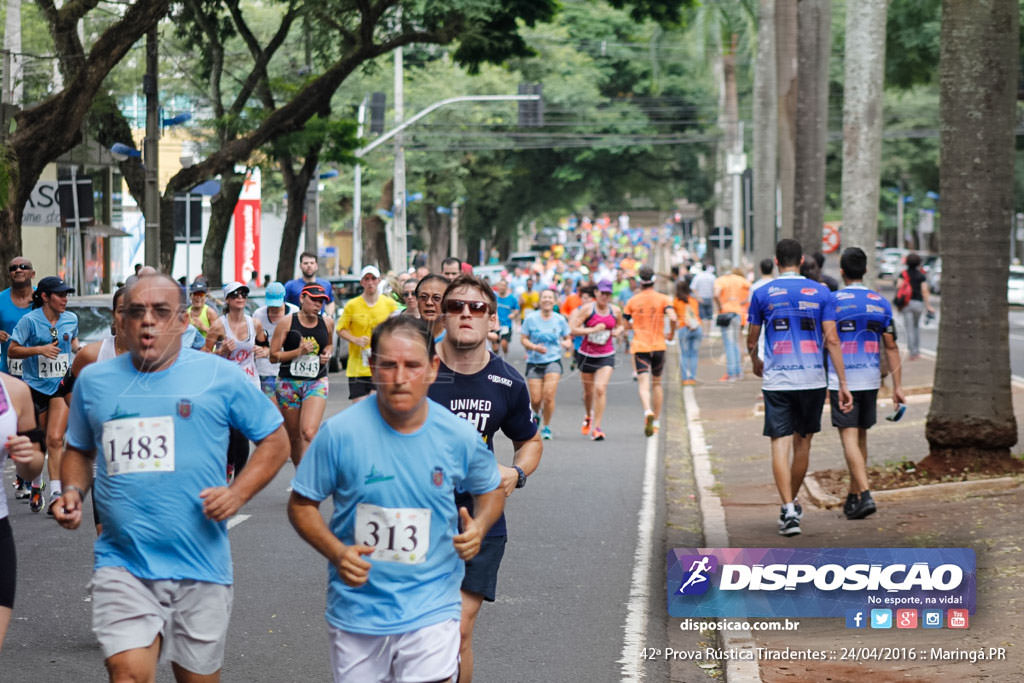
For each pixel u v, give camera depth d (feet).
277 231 305.12
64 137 94.63
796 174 122.52
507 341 115.34
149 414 24.66
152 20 95.91
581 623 40.09
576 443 86.02
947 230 61.11
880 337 55.93
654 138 327.47
